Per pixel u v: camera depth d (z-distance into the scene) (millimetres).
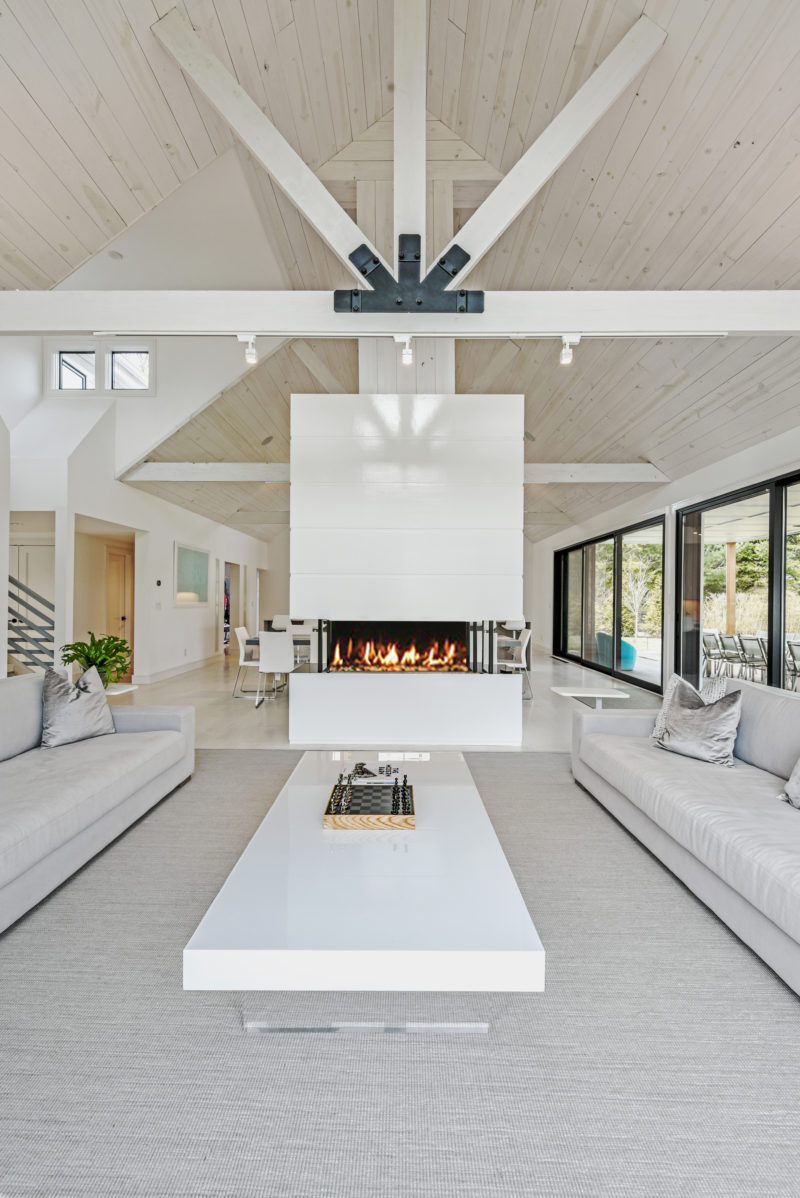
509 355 5195
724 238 3422
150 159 3348
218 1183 1226
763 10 2463
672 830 2369
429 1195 1204
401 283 3311
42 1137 1317
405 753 3328
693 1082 1479
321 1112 1390
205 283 5207
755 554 5145
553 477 6609
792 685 4676
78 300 3369
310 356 5457
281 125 3754
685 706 3143
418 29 3148
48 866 2234
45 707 3184
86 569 8062
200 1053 1560
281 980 1442
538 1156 1287
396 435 4582
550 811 3264
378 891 1740
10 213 3193
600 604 9062
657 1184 1227
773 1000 1778
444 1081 1479
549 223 3986
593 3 2879
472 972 1442
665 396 5066
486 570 4570
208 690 7277
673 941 2070
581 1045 1598
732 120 2861
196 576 9453
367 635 5121
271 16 3105
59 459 5910
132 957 1949
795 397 4250
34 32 2566
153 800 3197
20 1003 1731
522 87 3508
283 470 7023
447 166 4160
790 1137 1335
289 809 2414
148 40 2902
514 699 4672
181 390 6586
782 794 2404
